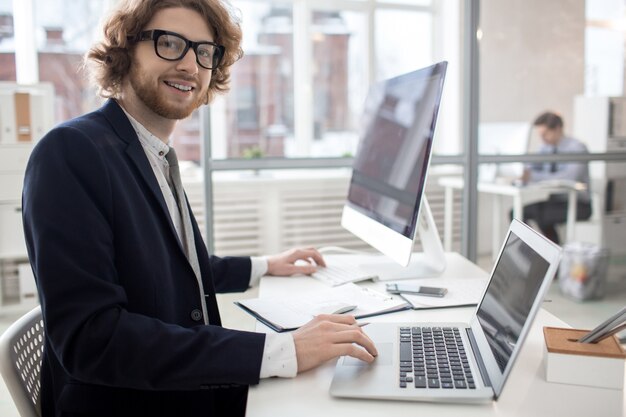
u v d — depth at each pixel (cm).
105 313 84
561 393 84
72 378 96
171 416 100
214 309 120
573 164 393
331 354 89
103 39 114
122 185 97
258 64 434
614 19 432
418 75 143
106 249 89
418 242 305
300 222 371
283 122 448
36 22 378
